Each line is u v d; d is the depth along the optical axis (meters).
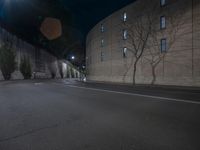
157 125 5.60
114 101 10.40
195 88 20.62
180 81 25.88
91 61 51.78
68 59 99.75
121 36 37.28
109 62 41.19
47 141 4.42
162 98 11.54
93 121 6.14
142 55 32.03
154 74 29.64
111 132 5.01
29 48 57.88
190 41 24.80
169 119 6.28
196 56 24.09
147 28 31.11
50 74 75.38
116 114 7.11
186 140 4.37
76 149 3.94
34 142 4.37
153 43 30.02
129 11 35.16
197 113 7.15
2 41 43.03
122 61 37.06
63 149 3.95
